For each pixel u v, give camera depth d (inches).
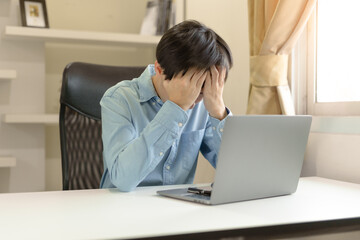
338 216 40.0
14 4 114.5
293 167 51.4
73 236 33.0
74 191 53.5
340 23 75.7
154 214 40.6
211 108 56.6
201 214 40.6
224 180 44.6
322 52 80.0
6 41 114.9
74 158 68.1
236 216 39.8
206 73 53.0
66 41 116.4
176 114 52.1
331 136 70.9
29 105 117.0
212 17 105.4
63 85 69.6
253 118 44.6
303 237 37.6
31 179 118.1
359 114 71.1
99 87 70.4
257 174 47.5
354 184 61.0
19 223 37.1
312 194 52.6
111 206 44.4
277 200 48.4
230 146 43.8
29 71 116.8
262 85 79.3
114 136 55.3
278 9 74.7
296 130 49.9
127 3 132.3
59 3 127.0
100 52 130.1
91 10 129.7
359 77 72.0
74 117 69.5
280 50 78.1
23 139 117.5
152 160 52.4
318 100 81.4
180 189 52.7
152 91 59.2
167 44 51.4
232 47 101.3
